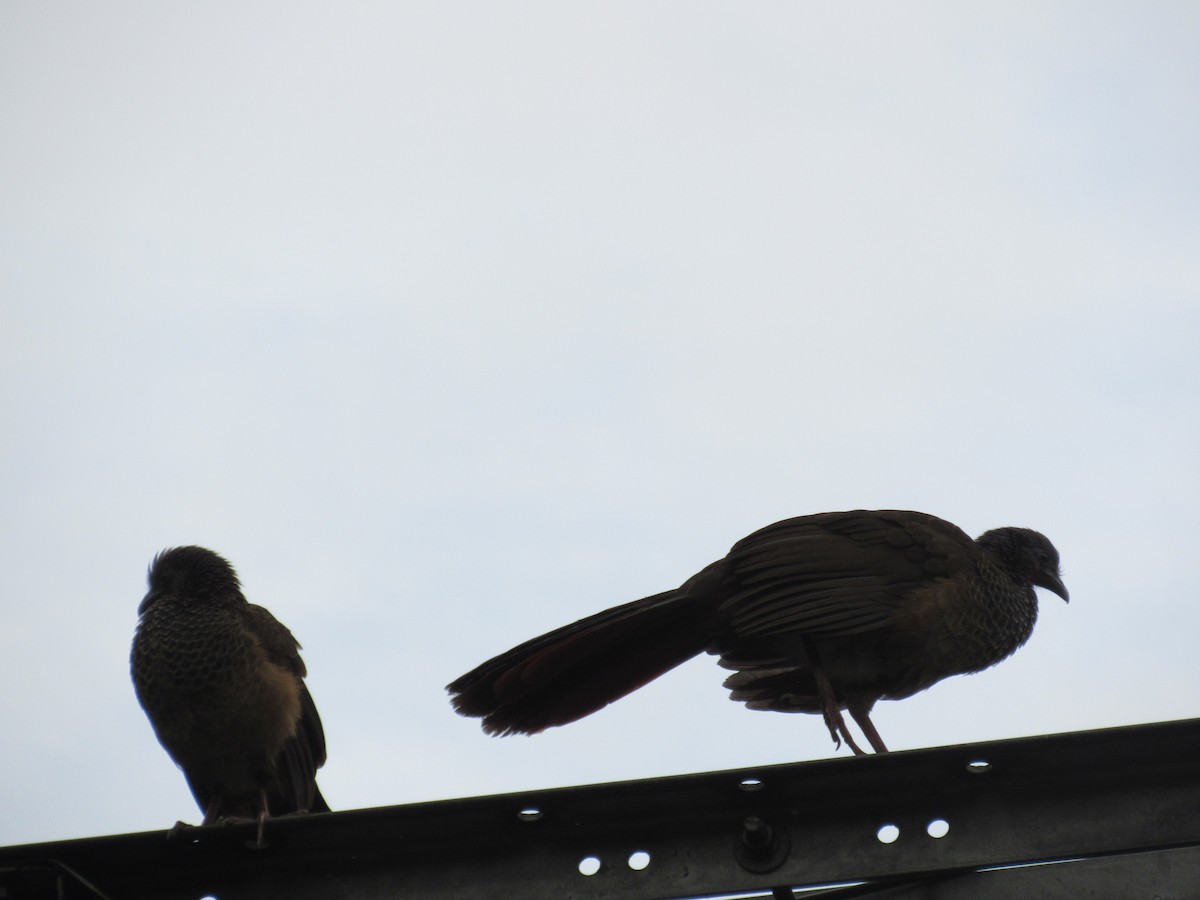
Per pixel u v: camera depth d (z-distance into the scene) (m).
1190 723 8.70
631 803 9.15
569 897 9.14
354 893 9.34
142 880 9.47
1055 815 9.02
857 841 9.08
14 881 9.25
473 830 9.32
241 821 10.09
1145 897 8.80
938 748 8.84
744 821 9.16
